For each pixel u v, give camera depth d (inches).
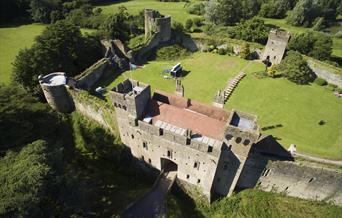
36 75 2637.8
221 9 4306.1
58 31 2876.5
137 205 1851.6
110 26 3887.8
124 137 2098.9
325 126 2432.3
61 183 1534.2
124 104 1808.6
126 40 3998.5
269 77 3132.4
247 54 3467.0
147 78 3043.8
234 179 1835.6
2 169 1485.0
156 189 1946.4
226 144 1638.8
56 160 1647.4
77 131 2482.8
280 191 1940.2
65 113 2603.3
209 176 1820.9
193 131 1785.2
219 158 1684.3
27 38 4212.6
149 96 1956.2
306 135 2319.1
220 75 3161.9
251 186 1978.3
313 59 3184.1
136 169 2228.1
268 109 2625.5
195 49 3804.1
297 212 1889.8
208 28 4175.7
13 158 1581.0
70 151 2367.1
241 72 3225.9
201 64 3408.0
